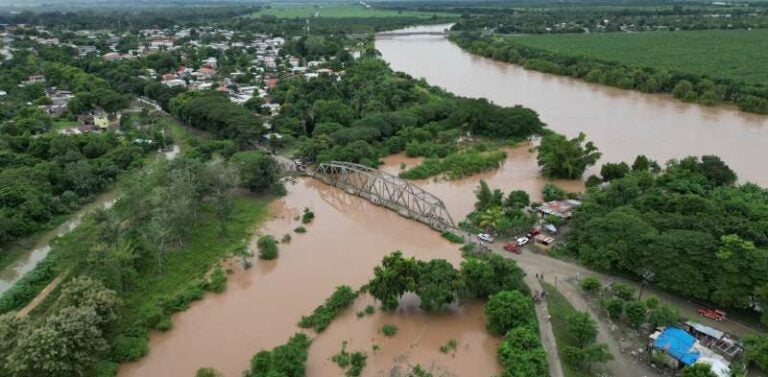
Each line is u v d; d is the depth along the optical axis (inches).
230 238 3814.0
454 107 6378.0
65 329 2319.1
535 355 2404.0
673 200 3491.6
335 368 2541.8
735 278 2694.4
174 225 3526.1
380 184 4817.9
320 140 5344.5
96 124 6284.5
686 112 6801.2
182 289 3166.8
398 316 2915.8
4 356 2305.6
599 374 2391.7
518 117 5940.0
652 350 2464.3
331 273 3380.9
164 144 5738.2
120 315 2797.7
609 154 5295.3
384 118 5905.5
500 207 4018.2
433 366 2541.8
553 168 4781.0
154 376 2519.7
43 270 3304.6
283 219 4190.5
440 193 4594.0
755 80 7770.7
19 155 4955.7
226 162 4832.7
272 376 2320.4
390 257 2972.4
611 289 2977.4
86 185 4515.3
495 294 2847.0
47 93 7637.8
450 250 3631.9
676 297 2933.1
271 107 6806.1
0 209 3890.3
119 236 3390.7
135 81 7849.4
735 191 3956.7
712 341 2529.5
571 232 3533.5
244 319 2938.0
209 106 6097.4
